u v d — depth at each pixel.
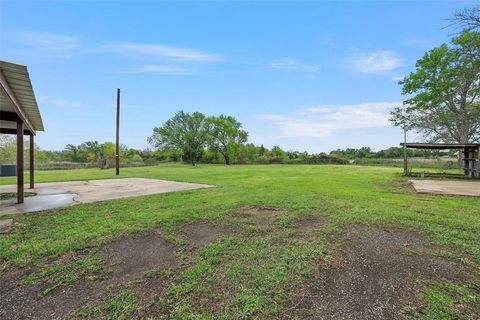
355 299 1.91
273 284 2.11
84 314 1.76
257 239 3.18
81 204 5.41
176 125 32.78
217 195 6.43
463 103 13.87
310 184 8.66
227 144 33.88
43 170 19.66
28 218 4.23
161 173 15.06
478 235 3.26
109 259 2.65
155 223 3.90
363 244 2.98
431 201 5.56
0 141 18.95
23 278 2.27
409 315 1.72
